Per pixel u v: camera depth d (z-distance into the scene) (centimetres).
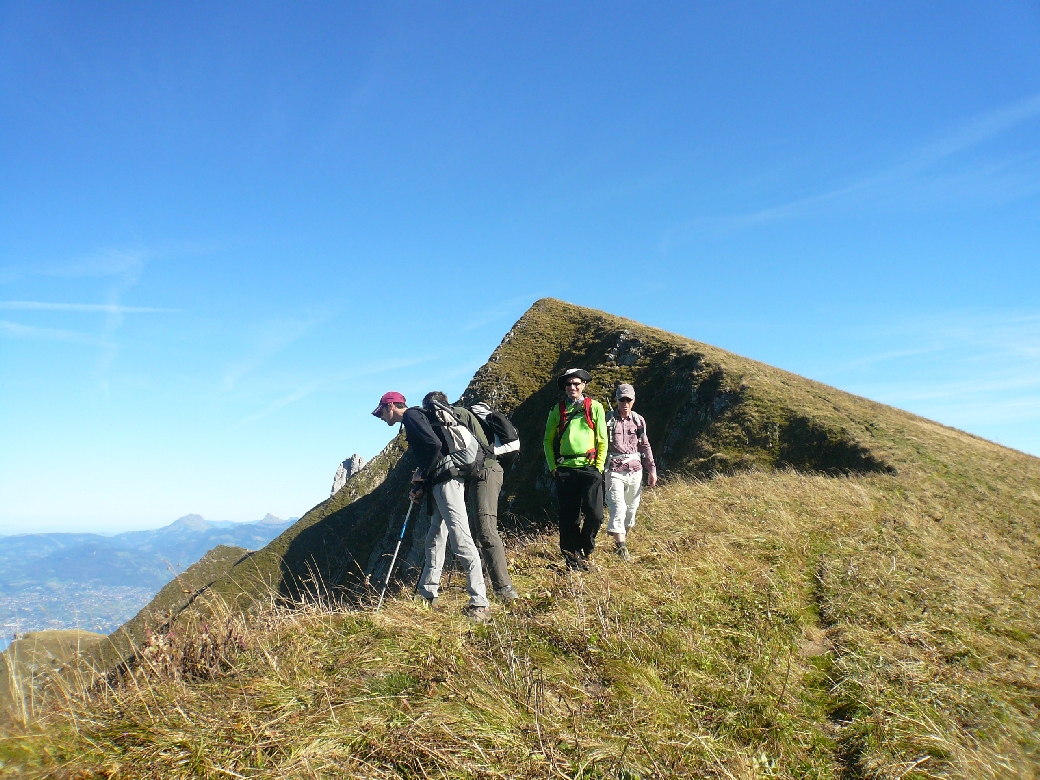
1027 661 526
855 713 411
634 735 340
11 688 331
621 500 775
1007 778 355
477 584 536
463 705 349
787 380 4016
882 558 779
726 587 600
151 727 319
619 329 5944
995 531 1179
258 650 424
